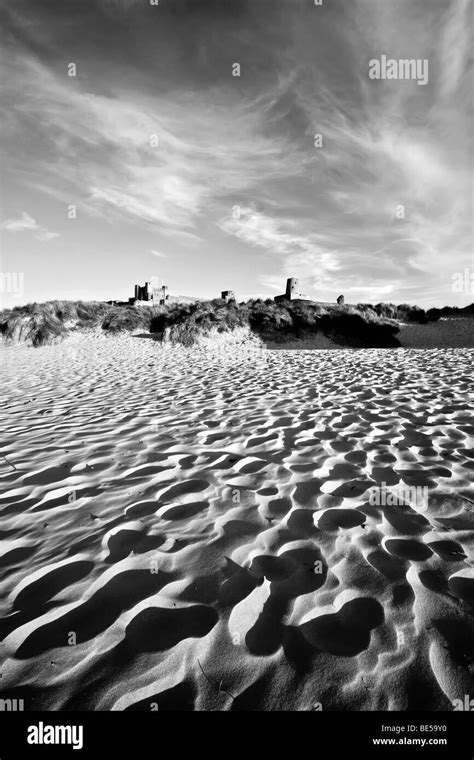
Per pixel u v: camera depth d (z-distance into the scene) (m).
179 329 20.86
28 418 5.13
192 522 2.45
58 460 3.58
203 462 3.46
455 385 6.58
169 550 2.15
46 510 2.65
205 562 2.04
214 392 6.69
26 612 1.71
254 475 3.15
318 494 2.79
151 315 26.66
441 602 1.71
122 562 2.05
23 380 8.69
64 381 8.47
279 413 5.05
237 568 1.98
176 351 17.61
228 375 8.79
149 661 1.45
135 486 3.00
